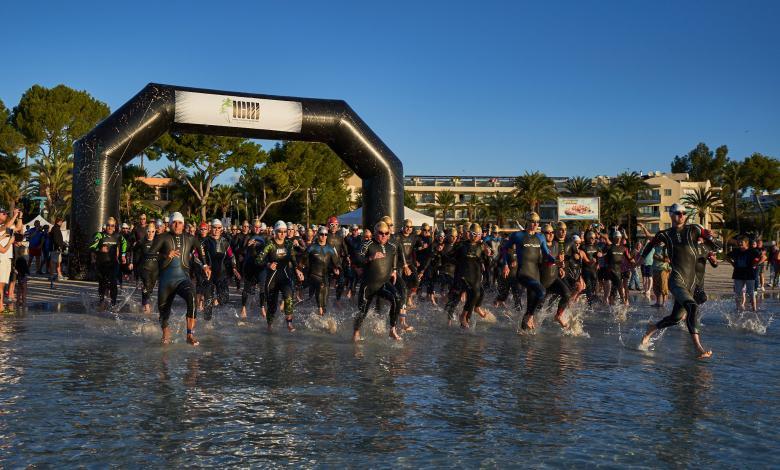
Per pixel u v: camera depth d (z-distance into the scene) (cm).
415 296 1568
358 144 1964
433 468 356
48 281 1866
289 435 414
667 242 791
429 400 508
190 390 536
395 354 729
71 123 5081
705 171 11569
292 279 957
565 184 8762
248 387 549
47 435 411
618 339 872
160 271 794
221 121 1844
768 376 611
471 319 1108
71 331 885
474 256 985
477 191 9838
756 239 1300
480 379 590
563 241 1222
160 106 1788
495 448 390
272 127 1892
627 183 7750
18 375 589
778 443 403
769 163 8825
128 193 5862
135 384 557
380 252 834
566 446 395
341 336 879
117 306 1213
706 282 2480
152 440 402
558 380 587
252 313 1152
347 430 426
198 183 5972
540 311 1204
